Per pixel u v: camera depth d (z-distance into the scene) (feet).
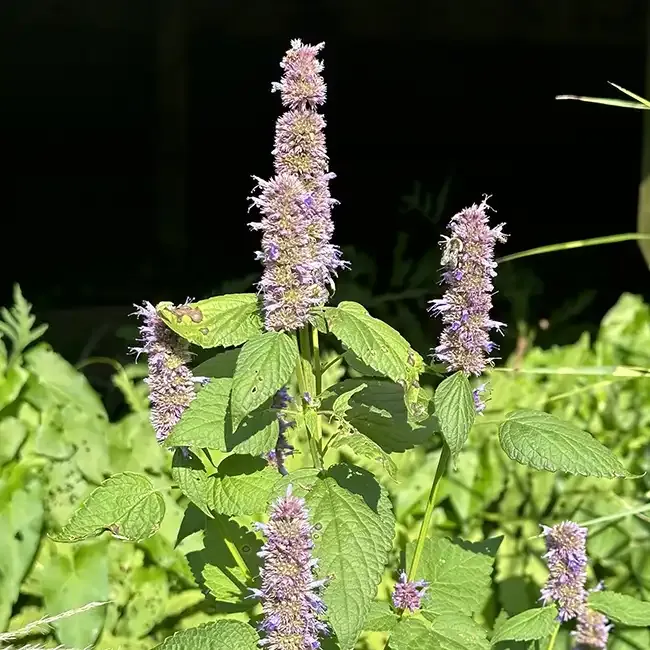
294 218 2.56
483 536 3.71
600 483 3.72
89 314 7.64
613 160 12.48
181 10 10.89
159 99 11.18
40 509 3.38
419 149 13.08
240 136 13.46
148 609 3.42
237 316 2.63
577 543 2.82
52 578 3.36
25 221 13.67
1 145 13.57
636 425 3.82
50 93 13.10
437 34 11.16
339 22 10.98
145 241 13.04
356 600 2.55
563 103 12.51
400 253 5.80
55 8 11.07
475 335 2.64
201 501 2.66
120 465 3.51
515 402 4.01
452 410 2.62
